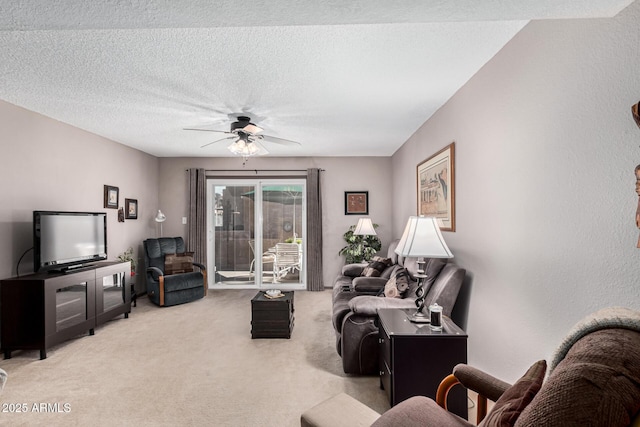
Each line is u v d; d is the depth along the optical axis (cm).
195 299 526
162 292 487
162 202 626
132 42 217
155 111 357
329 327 396
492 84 238
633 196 129
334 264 629
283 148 557
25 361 302
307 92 305
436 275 288
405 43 219
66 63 246
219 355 314
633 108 118
